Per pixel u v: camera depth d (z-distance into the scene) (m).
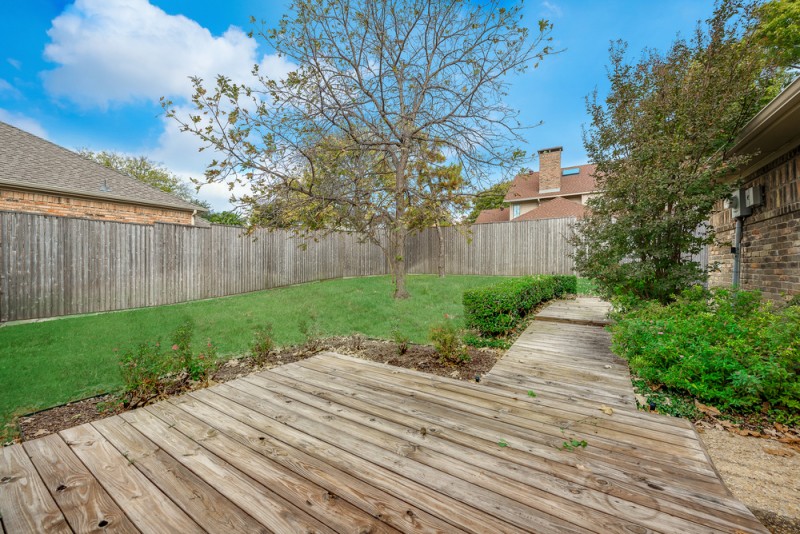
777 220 4.11
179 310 6.78
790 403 2.38
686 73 4.62
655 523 1.35
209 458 1.84
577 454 1.85
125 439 2.05
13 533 1.35
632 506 1.45
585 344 4.25
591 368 3.38
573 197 20.50
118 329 5.36
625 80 5.19
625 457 1.82
